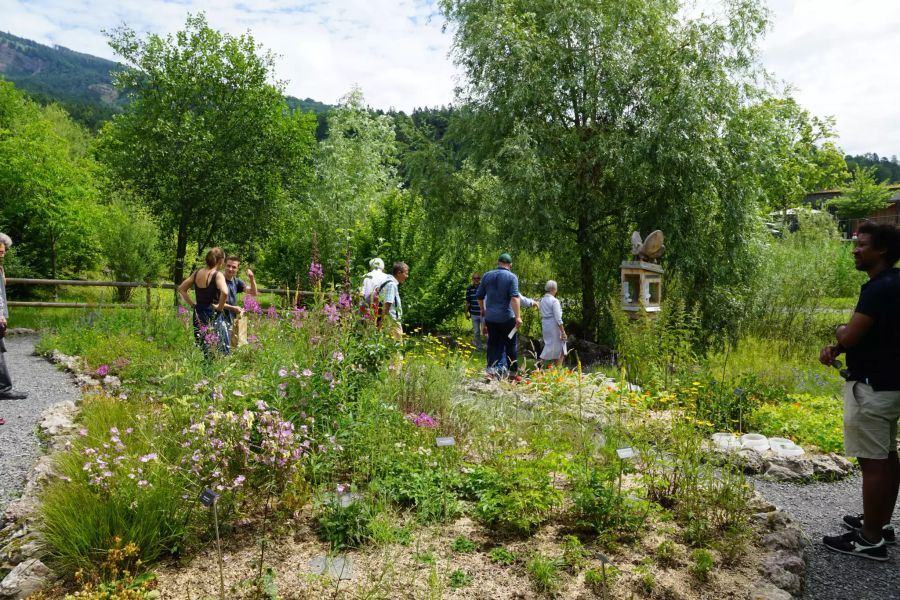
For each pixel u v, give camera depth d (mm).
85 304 13211
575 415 4312
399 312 6555
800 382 8562
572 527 3281
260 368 4273
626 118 13398
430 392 5344
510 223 13070
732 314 13086
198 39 17578
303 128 20109
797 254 14125
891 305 3230
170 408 4105
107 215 22094
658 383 6371
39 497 3305
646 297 9773
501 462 3678
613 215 14430
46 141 22438
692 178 12695
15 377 7512
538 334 14516
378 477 3549
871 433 3348
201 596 2543
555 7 13508
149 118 17391
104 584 2562
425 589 2633
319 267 5277
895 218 38312
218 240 18453
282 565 2807
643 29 13789
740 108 13727
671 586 2727
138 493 2957
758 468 4973
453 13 14938
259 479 3350
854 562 3367
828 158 34188
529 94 13008
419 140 15820
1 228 22375
